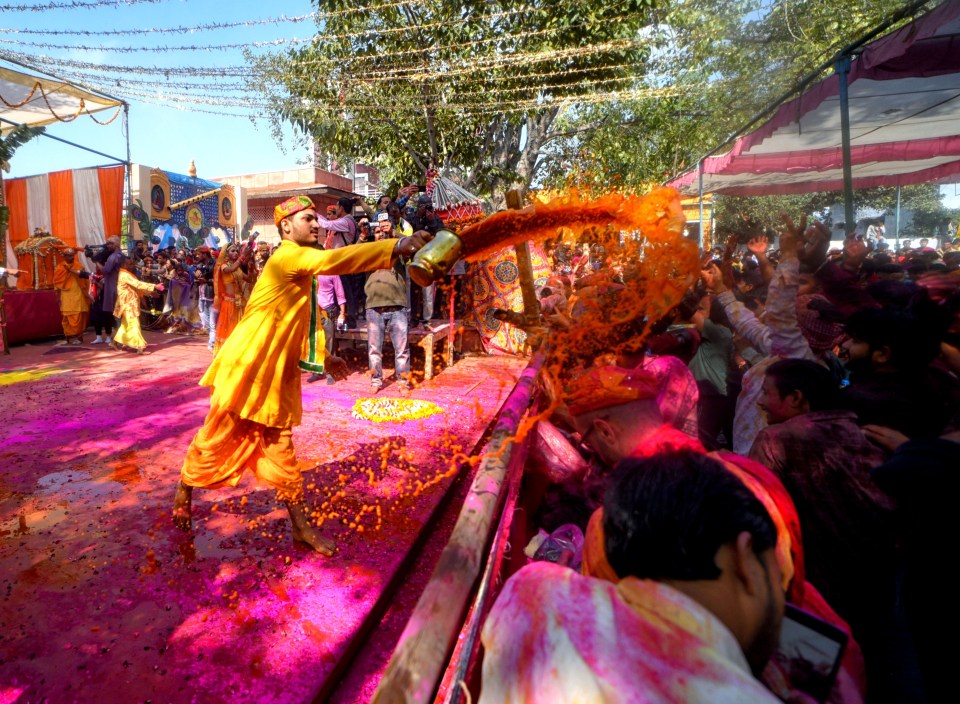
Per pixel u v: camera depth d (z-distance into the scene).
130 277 9.34
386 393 6.57
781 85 5.31
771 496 1.35
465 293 8.83
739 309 3.40
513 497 1.79
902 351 2.18
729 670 0.72
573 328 2.12
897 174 12.59
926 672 1.63
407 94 13.49
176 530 3.34
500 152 15.77
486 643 0.90
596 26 11.70
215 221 17.73
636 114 14.55
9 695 2.10
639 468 0.95
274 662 2.28
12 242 15.32
